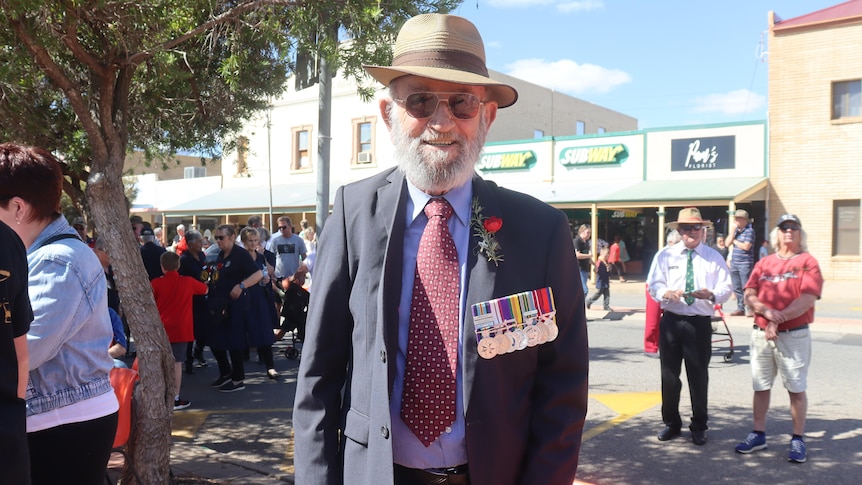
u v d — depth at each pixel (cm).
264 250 988
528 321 170
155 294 643
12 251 188
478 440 166
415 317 174
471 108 181
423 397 171
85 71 543
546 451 169
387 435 167
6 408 180
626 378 761
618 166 2172
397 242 178
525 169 2362
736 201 1795
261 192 2784
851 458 486
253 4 409
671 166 2069
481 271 172
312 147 2700
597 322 1221
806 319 478
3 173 227
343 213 189
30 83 494
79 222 973
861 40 1773
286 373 820
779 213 1903
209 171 3731
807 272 473
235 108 685
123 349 442
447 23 185
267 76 646
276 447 523
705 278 510
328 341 185
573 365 176
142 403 351
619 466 476
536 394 177
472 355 168
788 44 1873
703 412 519
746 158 1948
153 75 509
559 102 3100
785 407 619
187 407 655
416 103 180
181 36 414
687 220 512
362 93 470
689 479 450
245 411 639
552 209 185
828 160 1830
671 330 523
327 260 188
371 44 438
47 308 221
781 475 455
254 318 738
